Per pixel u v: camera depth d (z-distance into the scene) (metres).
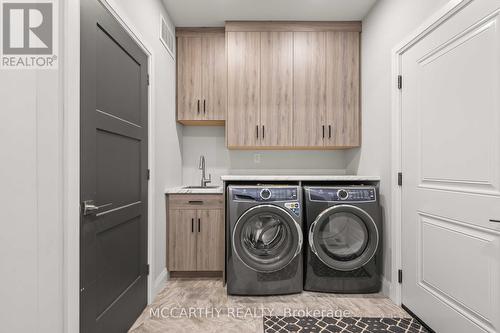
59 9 1.13
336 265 2.27
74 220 1.19
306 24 2.87
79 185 1.23
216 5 2.58
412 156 1.95
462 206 1.48
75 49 1.19
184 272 2.70
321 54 2.89
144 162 2.05
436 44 1.69
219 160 3.31
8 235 0.98
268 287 2.27
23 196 1.01
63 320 1.14
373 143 2.56
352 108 2.89
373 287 2.31
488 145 1.33
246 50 2.88
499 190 1.28
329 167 3.30
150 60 2.17
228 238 2.29
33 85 1.04
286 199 2.27
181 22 2.87
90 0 1.33
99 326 1.42
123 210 1.70
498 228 1.28
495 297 1.29
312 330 1.80
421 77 1.84
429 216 1.77
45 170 1.07
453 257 1.55
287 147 3.01
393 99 2.16
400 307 2.09
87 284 1.30
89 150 1.32
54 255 1.10
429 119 1.76
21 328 1.01
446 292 1.61
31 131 1.03
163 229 2.54
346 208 2.26
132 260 1.86
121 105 1.69
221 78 2.99
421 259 1.86
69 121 1.16
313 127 2.89
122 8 1.68
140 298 2.00
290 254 2.26
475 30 1.40
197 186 3.27
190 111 2.98
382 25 2.39
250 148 3.18
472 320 1.42
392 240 2.18
